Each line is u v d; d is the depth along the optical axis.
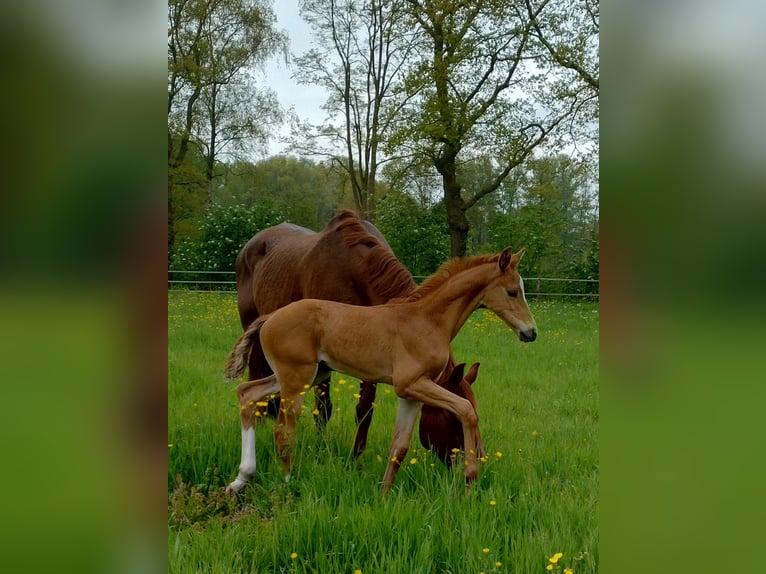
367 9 23.77
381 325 4.04
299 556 2.87
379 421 5.28
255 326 4.24
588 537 2.91
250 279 6.39
